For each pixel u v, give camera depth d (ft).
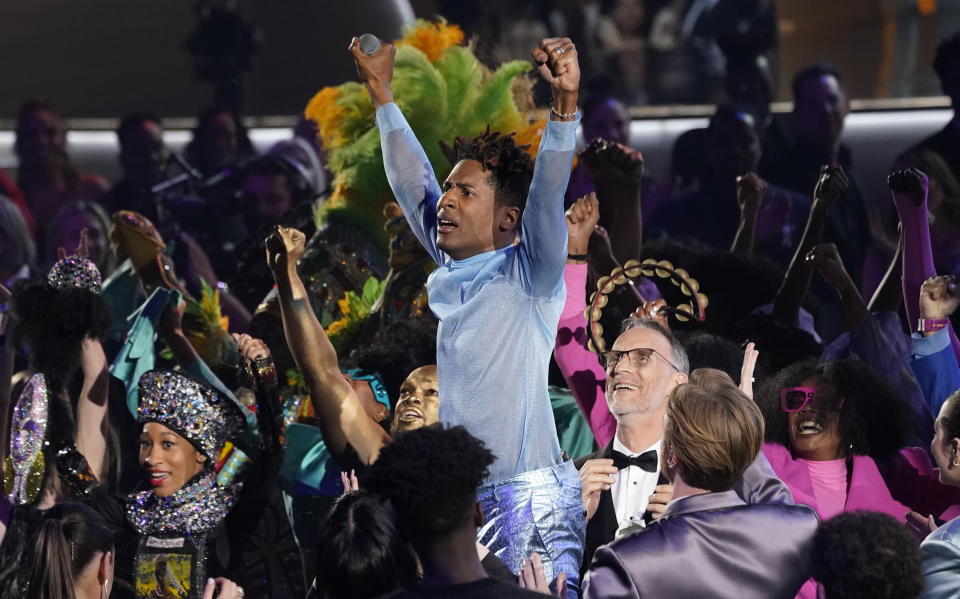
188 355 55.42
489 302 37.58
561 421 52.90
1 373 51.52
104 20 120.78
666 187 96.22
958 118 87.30
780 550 34.27
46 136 105.09
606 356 43.60
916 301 52.31
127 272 63.10
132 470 59.16
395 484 28.48
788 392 45.83
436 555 28.58
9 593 44.65
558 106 35.45
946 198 84.12
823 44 115.75
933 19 116.98
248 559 44.96
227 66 112.16
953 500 45.70
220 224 95.86
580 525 38.32
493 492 37.27
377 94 43.06
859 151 102.17
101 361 51.21
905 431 46.91
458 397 37.83
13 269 96.78
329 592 32.86
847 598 31.22
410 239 57.62
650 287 57.62
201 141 103.04
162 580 43.88
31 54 120.67
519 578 34.99
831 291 80.23
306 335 42.83
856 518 31.89
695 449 35.01
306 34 117.29
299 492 47.03
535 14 111.96
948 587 34.24
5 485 48.60
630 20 113.29
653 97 111.34
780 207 89.86
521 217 38.68
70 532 38.65
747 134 91.50
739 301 61.00
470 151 39.32
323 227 63.10
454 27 66.54
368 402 49.75
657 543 33.99
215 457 45.44
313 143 99.86
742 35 97.66
